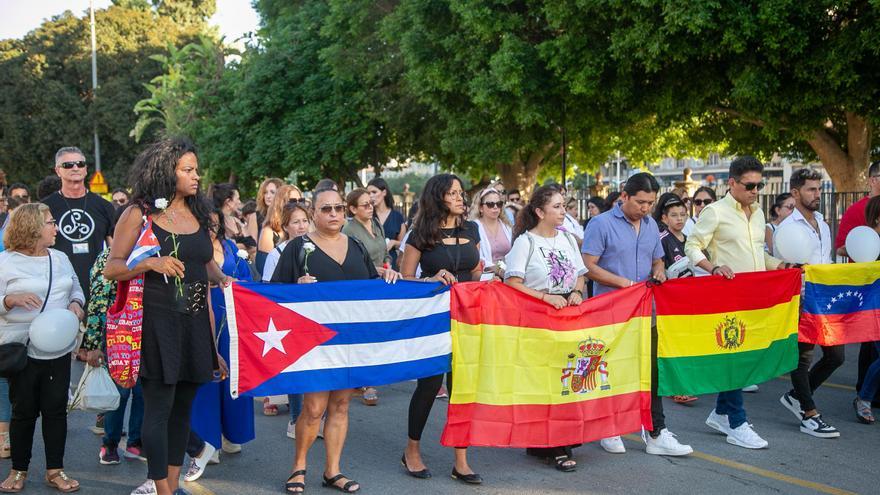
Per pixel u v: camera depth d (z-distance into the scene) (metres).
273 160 26.42
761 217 6.52
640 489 5.25
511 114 17.78
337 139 25.11
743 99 14.77
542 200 5.64
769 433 6.55
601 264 6.06
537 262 5.61
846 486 5.30
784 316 6.42
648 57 14.09
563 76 15.52
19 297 5.05
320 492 5.21
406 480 5.47
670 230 7.54
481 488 5.29
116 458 5.89
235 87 27.45
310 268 5.16
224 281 4.87
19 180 48.78
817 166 39.53
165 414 4.41
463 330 5.45
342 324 5.15
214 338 5.00
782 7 12.73
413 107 23.44
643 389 5.96
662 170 56.62
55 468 5.28
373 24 22.92
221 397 5.69
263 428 6.92
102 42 46.94
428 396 5.46
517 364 5.55
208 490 5.28
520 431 5.54
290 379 5.01
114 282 5.23
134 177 4.38
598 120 17.50
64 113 45.94
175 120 34.12
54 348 5.05
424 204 5.64
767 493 5.17
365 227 7.77
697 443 6.30
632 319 5.92
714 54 14.61
